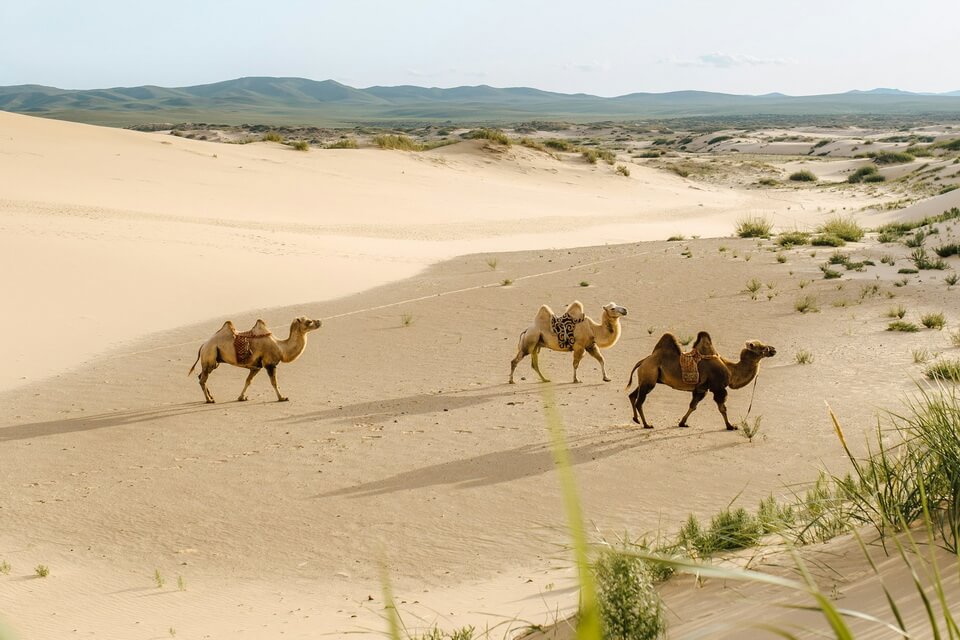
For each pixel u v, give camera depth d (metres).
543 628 5.77
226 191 45.59
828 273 25.05
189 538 9.55
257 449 12.68
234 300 24.20
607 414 13.83
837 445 11.59
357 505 10.35
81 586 8.20
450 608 7.06
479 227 44.19
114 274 25.34
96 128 57.06
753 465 11.03
